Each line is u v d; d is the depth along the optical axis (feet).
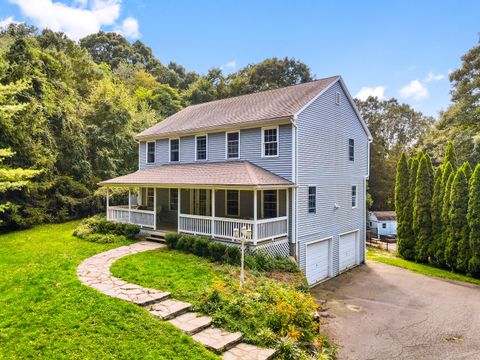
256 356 18.71
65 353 17.10
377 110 139.33
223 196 51.34
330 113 49.52
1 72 58.90
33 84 64.23
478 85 91.76
